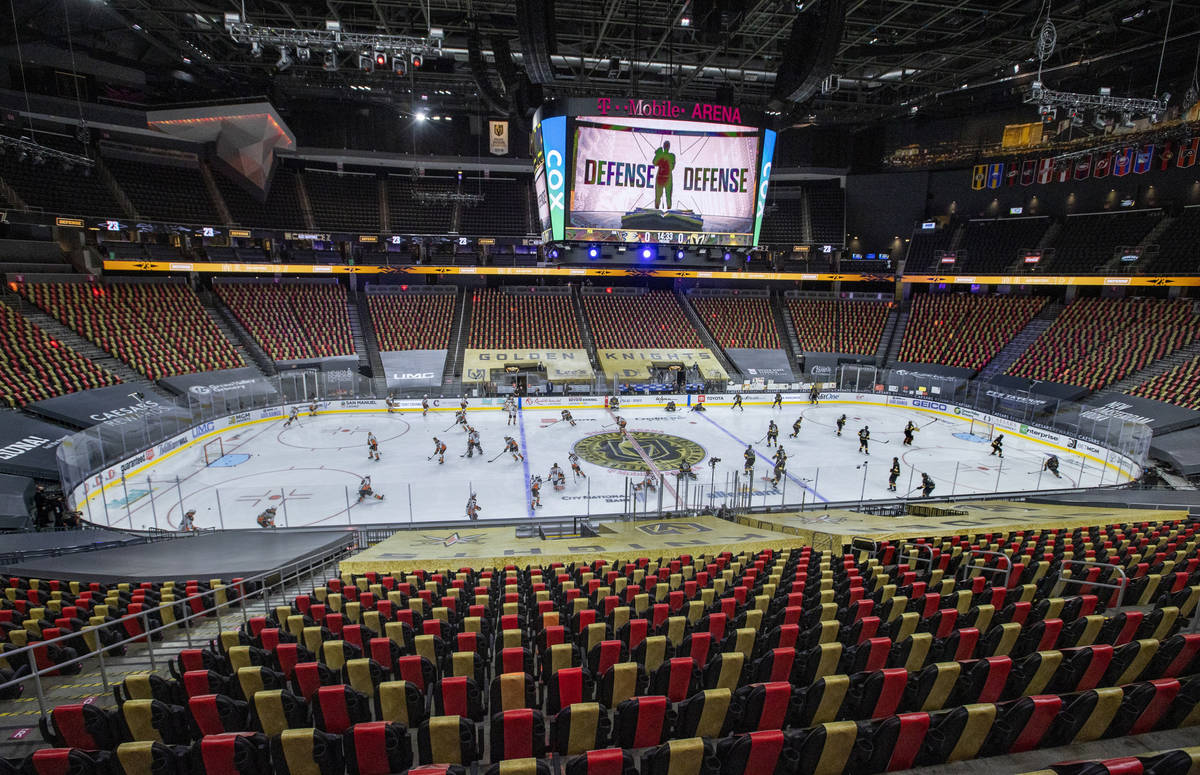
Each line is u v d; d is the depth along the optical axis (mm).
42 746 6109
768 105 27875
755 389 49938
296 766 5113
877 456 34375
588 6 29328
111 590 12562
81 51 38875
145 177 44906
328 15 31297
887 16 29297
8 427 27125
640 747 5727
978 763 5340
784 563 13750
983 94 47594
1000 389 44750
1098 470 32188
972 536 15438
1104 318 46094
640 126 25422
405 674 7230
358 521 24344
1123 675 6711
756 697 5715
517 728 5352
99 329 38969
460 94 47250
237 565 14648
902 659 7266
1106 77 41781
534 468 31281
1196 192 42875
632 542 17906
